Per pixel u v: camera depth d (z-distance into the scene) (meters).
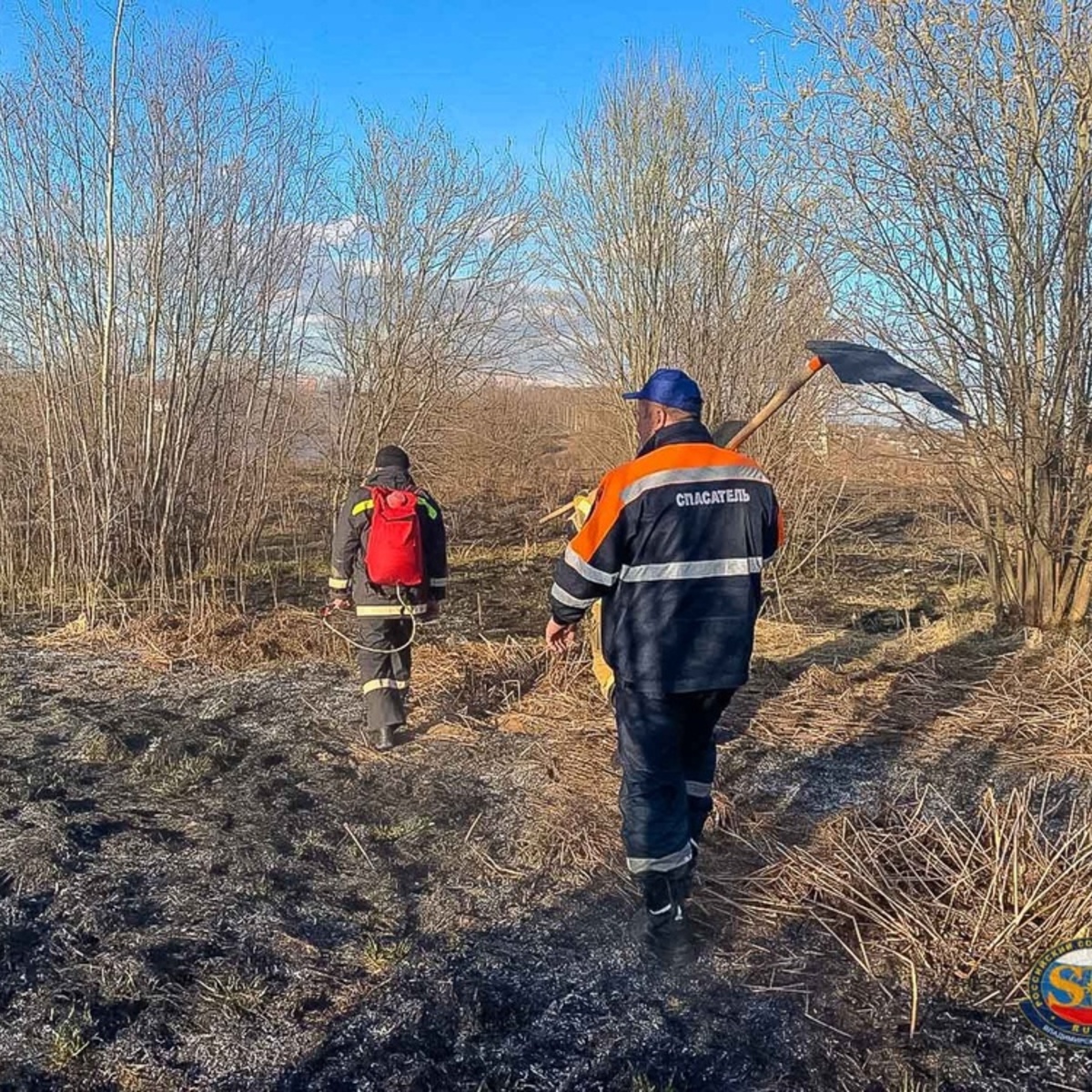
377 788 4.53
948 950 3.15
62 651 6.79
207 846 3.87
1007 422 6.75
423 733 5.23
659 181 11.90
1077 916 3.19
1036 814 4.19
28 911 3.31
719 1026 2.85
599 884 3.65
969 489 7.05
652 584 3.05
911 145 6.54
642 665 3.06
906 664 6.46
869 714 5.50
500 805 4.34
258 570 10.01
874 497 11.24
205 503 9.56
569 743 5.05
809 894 3.50
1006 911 3.29
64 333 8.41
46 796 4.30
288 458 10.90
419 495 5.11
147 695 5.86
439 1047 2.74
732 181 10.02
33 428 8.78
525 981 3.04
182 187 8.86
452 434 13.42
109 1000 2.87
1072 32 6.30
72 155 8.32
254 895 3.50
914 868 3.49
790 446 9.60
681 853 3.09
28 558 8.79
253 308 9.46
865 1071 2.68
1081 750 4.90
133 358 8.88
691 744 3.39
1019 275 6.52
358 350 10.90
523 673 6.13
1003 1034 2.83
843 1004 2.96
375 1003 2.91
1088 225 6.43
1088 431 6.75
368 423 11.04
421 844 3.97
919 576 10.03
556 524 13.46
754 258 9.97
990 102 6.48
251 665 6.46
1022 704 5.50
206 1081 2.58
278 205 9.48
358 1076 2.62
